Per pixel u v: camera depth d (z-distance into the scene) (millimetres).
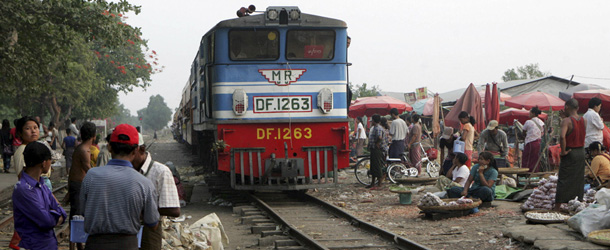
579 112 21672
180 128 38469
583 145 9062
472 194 10711
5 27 14812
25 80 17156
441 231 8727
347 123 12680
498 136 13500
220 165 12180
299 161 12219
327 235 8820
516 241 7547
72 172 7027
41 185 5109
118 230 4008
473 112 18703
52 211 5082
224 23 12164
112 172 4074
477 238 8031
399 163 15766
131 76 55875
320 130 12539
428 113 27641
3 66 15594
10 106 47000
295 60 12445
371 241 8273
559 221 8188
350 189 14859
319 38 12555
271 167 11992
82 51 43031
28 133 7145
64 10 15359
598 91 20422
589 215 7316
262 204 11352
